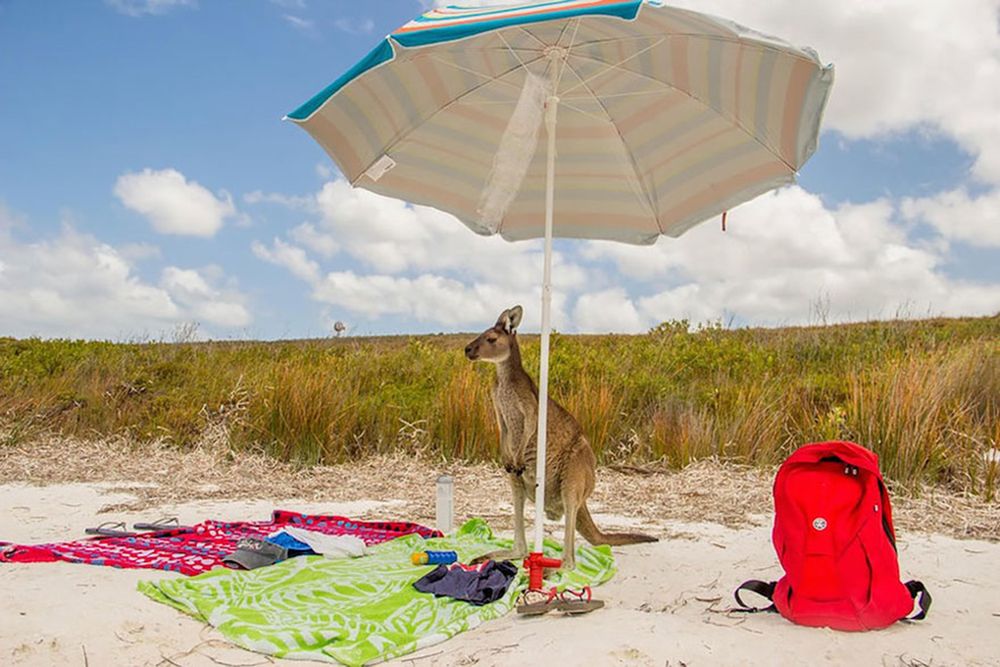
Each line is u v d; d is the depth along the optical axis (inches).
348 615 181.6
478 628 173.9
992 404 393.4
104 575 199.0
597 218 247.1
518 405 215.5
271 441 389.7
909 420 331.9
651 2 152.7
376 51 167.5
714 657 148.9
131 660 152.3
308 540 233.6
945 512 283.6
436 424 398.9
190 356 561.6
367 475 361.7
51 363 521.7
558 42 193.8
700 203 230.7
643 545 251.6
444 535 265.1
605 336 778.2
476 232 252.1
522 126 188.4
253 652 159.9
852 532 170.1
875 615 166.9
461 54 201.0
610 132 226.4
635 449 382.3
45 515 288.4
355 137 214.7
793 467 179.8
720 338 585.9
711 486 330.0
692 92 204.8
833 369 499.5
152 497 320.5
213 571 203.8
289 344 655.1
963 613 183.9
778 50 172.6
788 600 173.3
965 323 689.6
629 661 145.8
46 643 153.2
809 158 194.2
